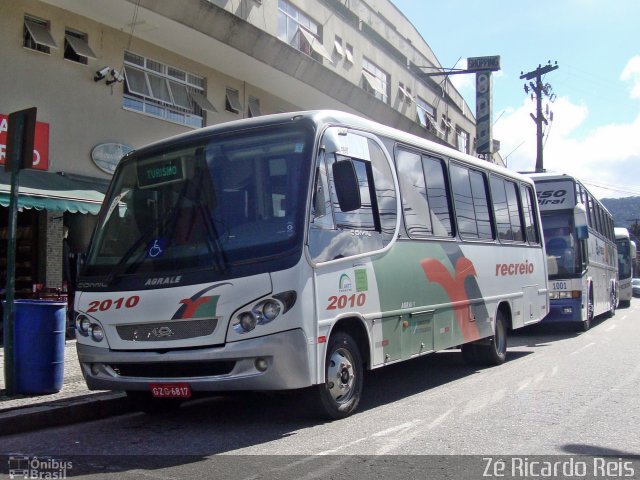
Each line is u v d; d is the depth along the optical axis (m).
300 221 6.27
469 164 10.37
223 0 17.22
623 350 12.84
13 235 7.68
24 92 13.58
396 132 8.41
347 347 6.92
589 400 7.86
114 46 15.62
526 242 12.46
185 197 6.79
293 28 21.64
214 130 7.09
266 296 6.02
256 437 6.27
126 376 6.54
